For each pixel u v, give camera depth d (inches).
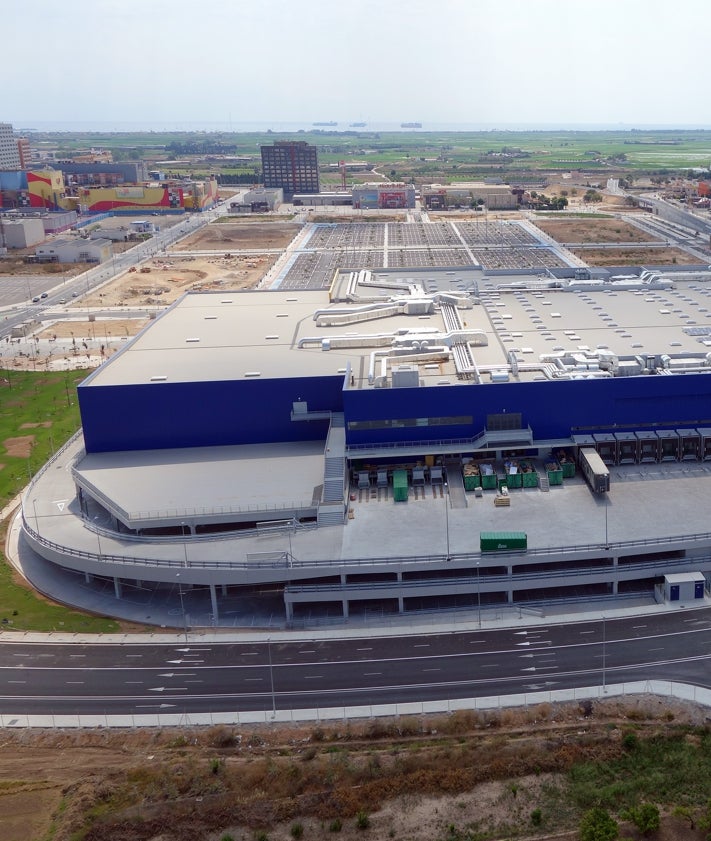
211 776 3065.9
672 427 5132.9
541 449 5152.6
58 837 2797.7
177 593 4483.3
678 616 3978.8
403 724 3284.9
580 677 3555.6
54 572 4717.0
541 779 2989.7
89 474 5088.6
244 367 5689.0
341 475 4822.8
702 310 6737.2
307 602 4232.3
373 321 6776.6
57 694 3627.0
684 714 3292.3
